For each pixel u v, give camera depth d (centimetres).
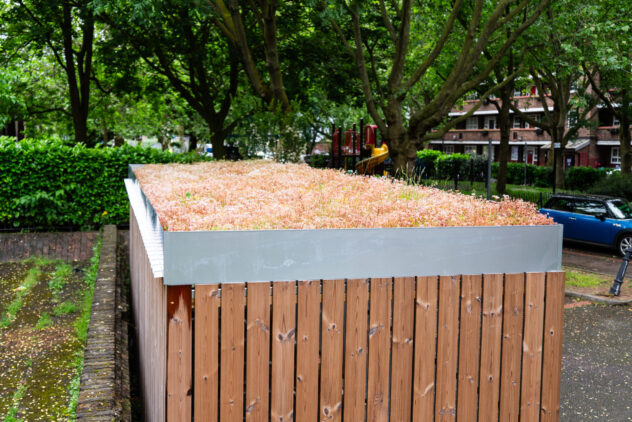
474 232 356
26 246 1197
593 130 4294
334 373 337
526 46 1595
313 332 330
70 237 1241
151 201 432
